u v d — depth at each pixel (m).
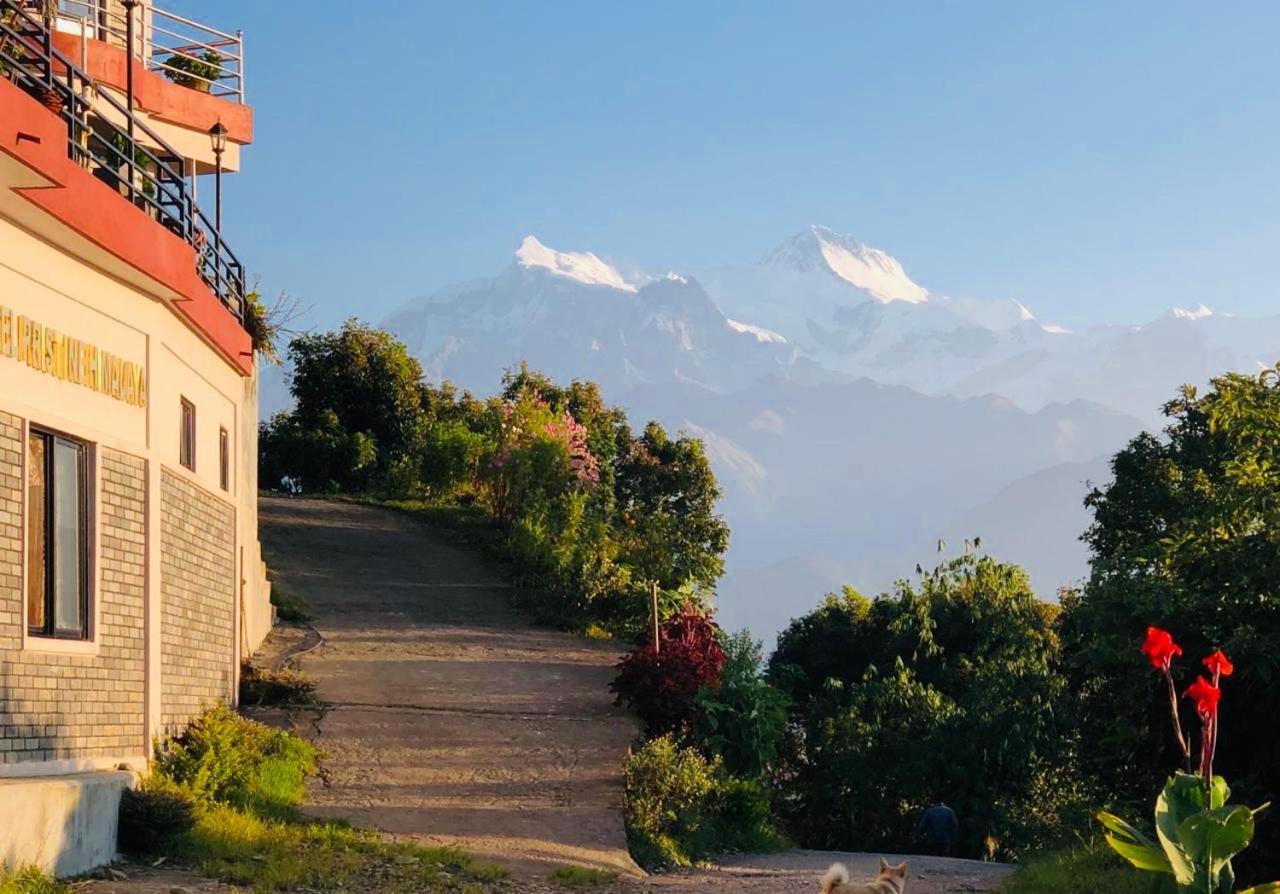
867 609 44.97
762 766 21.61
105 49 21.06
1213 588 15.20
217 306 17.52
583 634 26.61
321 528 33.94
